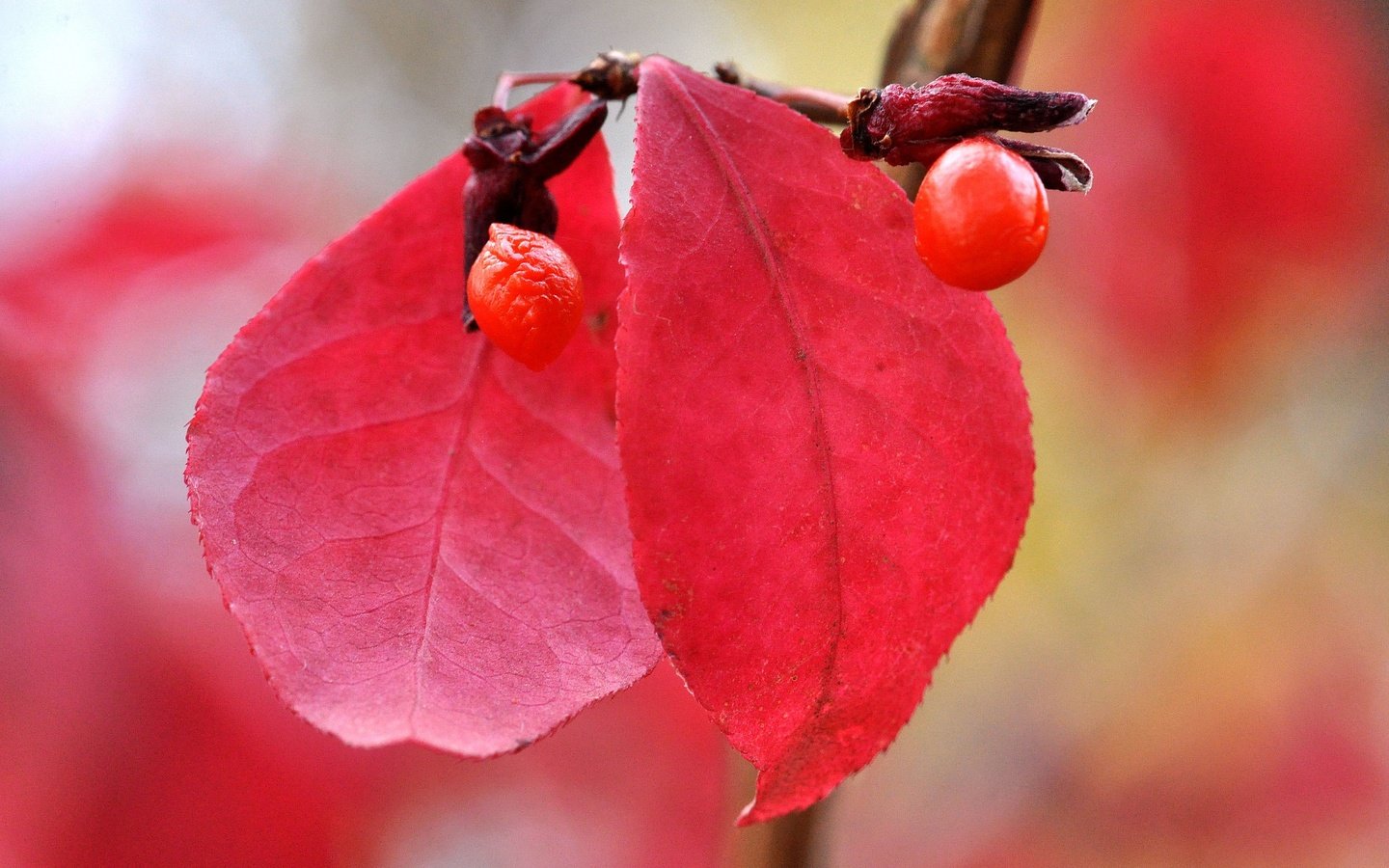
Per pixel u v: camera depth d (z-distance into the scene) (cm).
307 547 21
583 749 34
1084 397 46
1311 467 49
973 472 21
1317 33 38
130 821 26
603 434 22
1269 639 48
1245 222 39
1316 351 44
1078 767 47
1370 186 39
